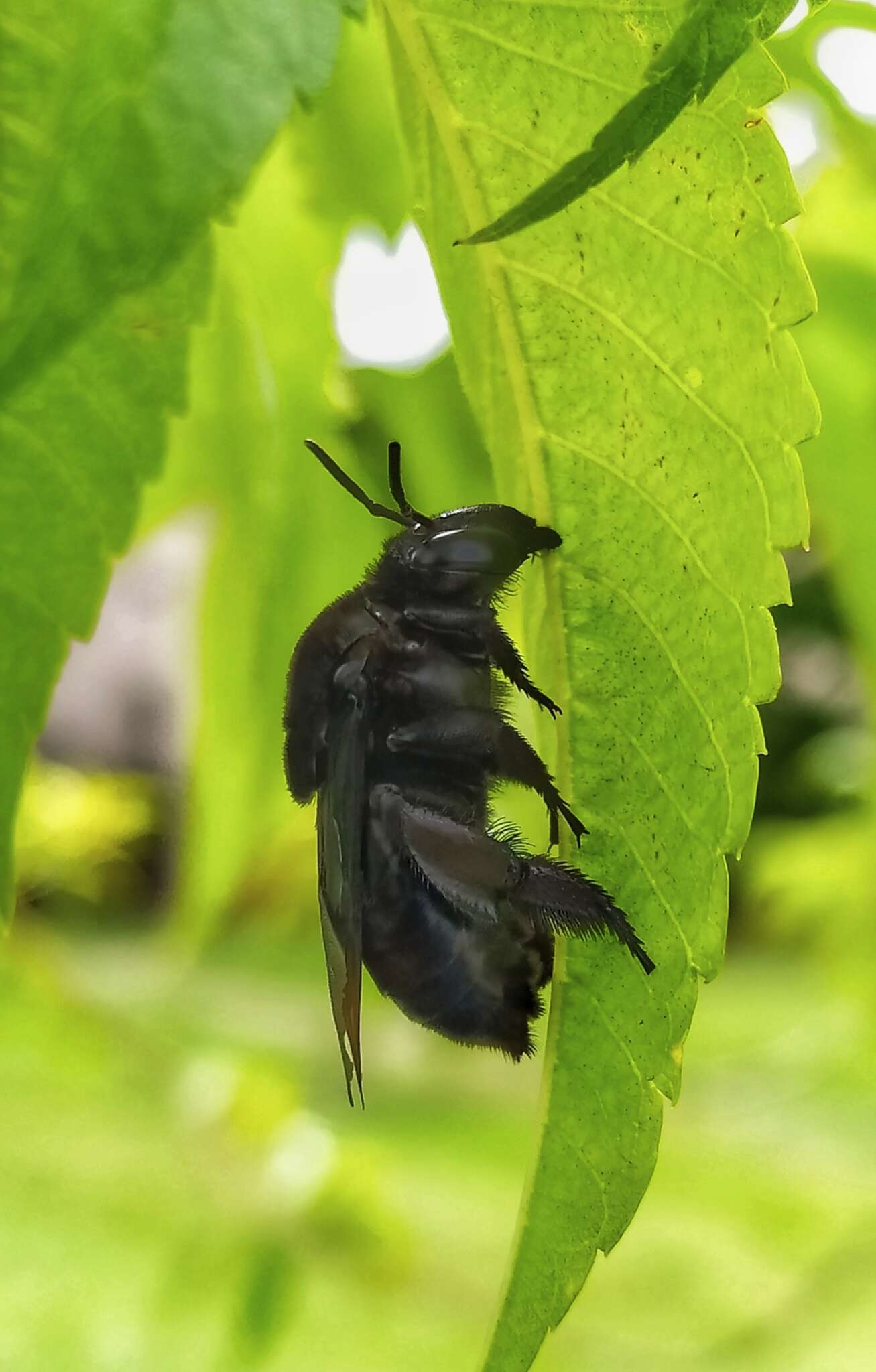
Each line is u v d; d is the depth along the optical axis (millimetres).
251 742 129
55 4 89
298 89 87
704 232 93
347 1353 172
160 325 94
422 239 96
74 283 85
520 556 98
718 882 95
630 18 92
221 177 86
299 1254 160
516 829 112
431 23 93
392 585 114
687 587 95
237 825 131
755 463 94
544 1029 96
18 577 95
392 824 112
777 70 92
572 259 94
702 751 95
